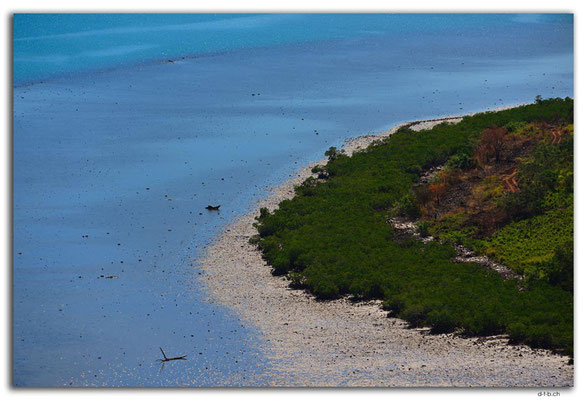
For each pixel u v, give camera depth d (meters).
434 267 55.03
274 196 75.00
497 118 92.75
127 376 42.56
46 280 56.56
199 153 89.31
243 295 53.81
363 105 111.44
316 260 57.38
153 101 115.50
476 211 65.25
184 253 61.97
